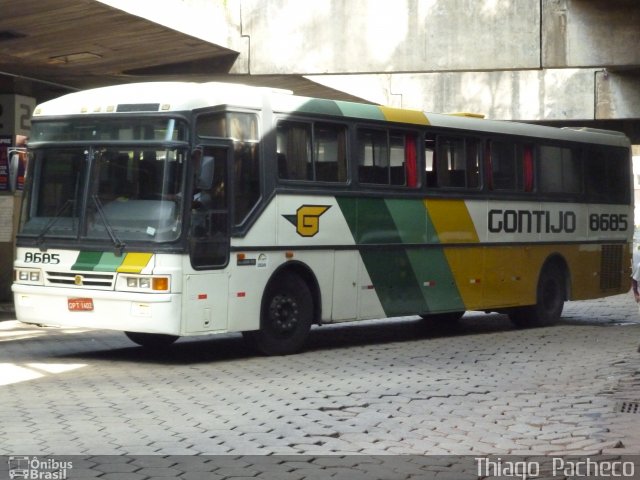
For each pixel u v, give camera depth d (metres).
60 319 14.07
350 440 8.94
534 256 19.70
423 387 11.91
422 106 30.34
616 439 8.93
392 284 16.58
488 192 18.53
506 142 19.05
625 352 15.57
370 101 29.83
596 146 21.45
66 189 14.19
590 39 20.81
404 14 21.42
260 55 22.19
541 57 21.02
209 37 20.94
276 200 14.69
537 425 9.60
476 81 29.77
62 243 14.06
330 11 21.78
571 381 12.44
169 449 8.47
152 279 13.34
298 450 8.49
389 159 16.61
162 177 13.55
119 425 9.48
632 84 27.25
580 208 20.92
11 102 24.44
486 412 10.27
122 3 17.98
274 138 14.72
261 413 10.19
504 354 15.29
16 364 13.80
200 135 13.70
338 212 15.66
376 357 14.86
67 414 10.02
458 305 17.89
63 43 20.55
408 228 16.86
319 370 13.40
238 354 15.16
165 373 13.04
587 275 21.19
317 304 15.45
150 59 22.50
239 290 14.16
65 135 14.30
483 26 21.17
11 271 24.31
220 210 13.94
